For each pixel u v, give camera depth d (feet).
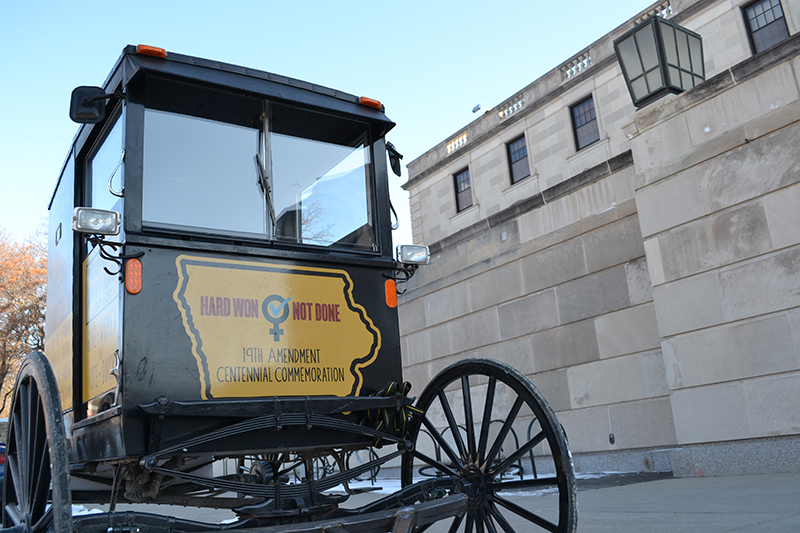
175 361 10.27
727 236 28.02
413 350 49.03
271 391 11.09
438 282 47.39
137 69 11.07
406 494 11.44
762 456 25.41
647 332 34.22
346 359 12.16
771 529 13.29
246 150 12.29
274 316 11.50
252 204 12.04
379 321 12.85
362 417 12.26
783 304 25.89
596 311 36.78
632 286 35.22
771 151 26.86
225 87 11.90
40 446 10.62
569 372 37.76
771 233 26.55
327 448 12.40
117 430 10.00
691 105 30.01
